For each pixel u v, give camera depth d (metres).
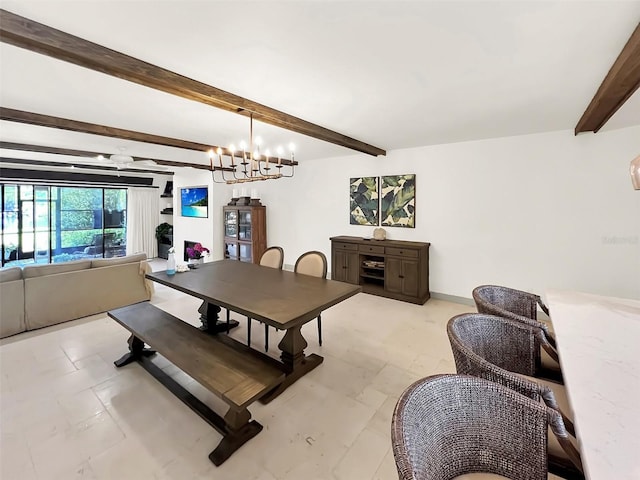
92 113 2.96
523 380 1.25
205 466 1.70
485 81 2.23
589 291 3.54
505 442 1.12
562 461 1.18
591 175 3.45
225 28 1.58
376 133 3.74
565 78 2.18
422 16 1.49
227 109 2.57
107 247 7.71
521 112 2.93
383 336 3.33
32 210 6.58
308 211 6.00
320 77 2.16
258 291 2.60
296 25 1.56
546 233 3.74
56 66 1.97
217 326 3.49
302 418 2.08
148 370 2.59
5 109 2.76
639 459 0.81
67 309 3.74
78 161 5.79
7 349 3.03
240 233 6.73
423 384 1.08
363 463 1.73
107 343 3.16
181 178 7.52
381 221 5.06
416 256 4.33
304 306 2.23
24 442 1.85
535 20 1.53
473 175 4.18
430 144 4.41
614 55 1.85
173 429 1.97
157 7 1.41
